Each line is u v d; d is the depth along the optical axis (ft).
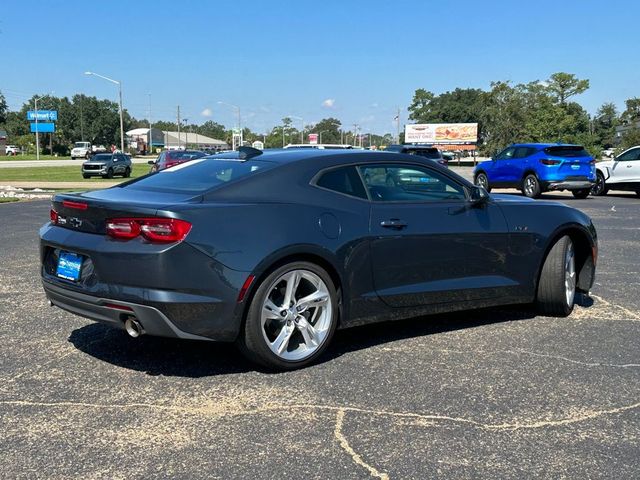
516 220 17.16
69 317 18.03
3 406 11.84
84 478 9.28
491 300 16.96
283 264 13.35
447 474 9.43
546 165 62.13
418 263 15.39
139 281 12.28
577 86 246.47
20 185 84.58
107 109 451.53
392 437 10.64
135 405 11.92
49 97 466.70
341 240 14.08
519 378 13.41
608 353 15.10
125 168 122.72
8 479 9.23
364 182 15.15
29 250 29.30
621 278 24.06
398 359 14.58
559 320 18.10
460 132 263.29
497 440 10.56
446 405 11.97
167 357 14.69
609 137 376.68
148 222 12.32
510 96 233.35
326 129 495.82
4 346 15.39
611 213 47.65
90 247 12.91
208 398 12.26
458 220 16.10
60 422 11.16
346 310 14.46
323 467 9.61
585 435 10.77
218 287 12.53
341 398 12.28
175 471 9.48
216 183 13.97
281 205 13.65
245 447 10.26
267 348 13.24
